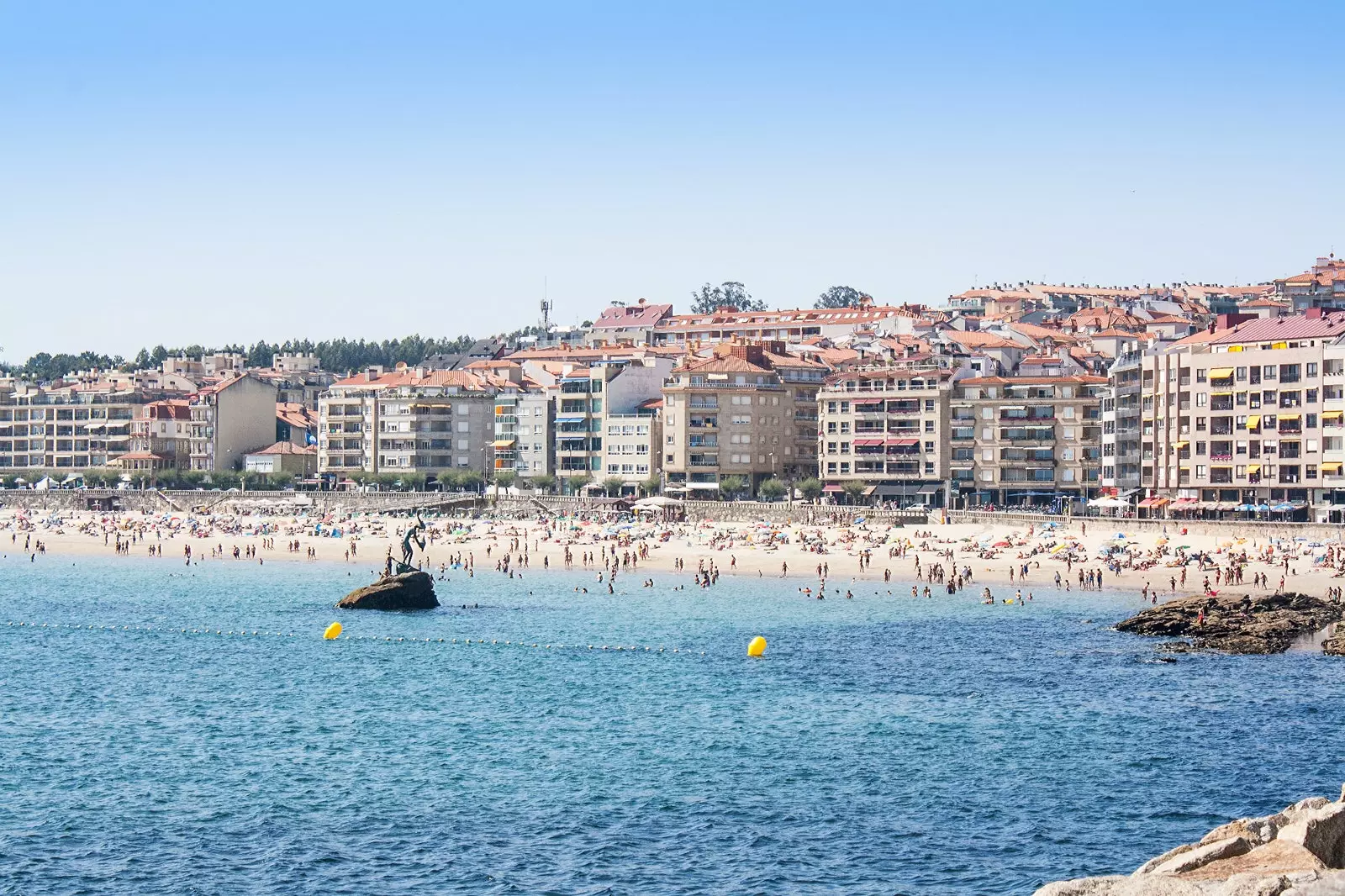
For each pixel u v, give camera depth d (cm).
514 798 8938
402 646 14912
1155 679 12338
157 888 7431
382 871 7656
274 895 7319
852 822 8394
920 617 16762
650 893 7300
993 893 7250
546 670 13375
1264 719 10694
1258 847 5144
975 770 9462
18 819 8550
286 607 18450
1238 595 16425
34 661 14062
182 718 11319
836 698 11794
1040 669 12950
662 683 12650
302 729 10912
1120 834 8144
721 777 9369
